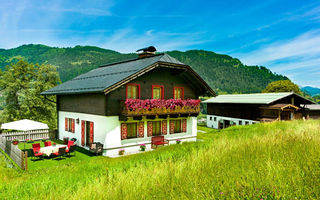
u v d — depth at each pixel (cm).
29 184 693
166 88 1817
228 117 3681
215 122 3981
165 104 1673
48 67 3066
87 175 747
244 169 512
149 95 1705
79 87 1739
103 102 1491
